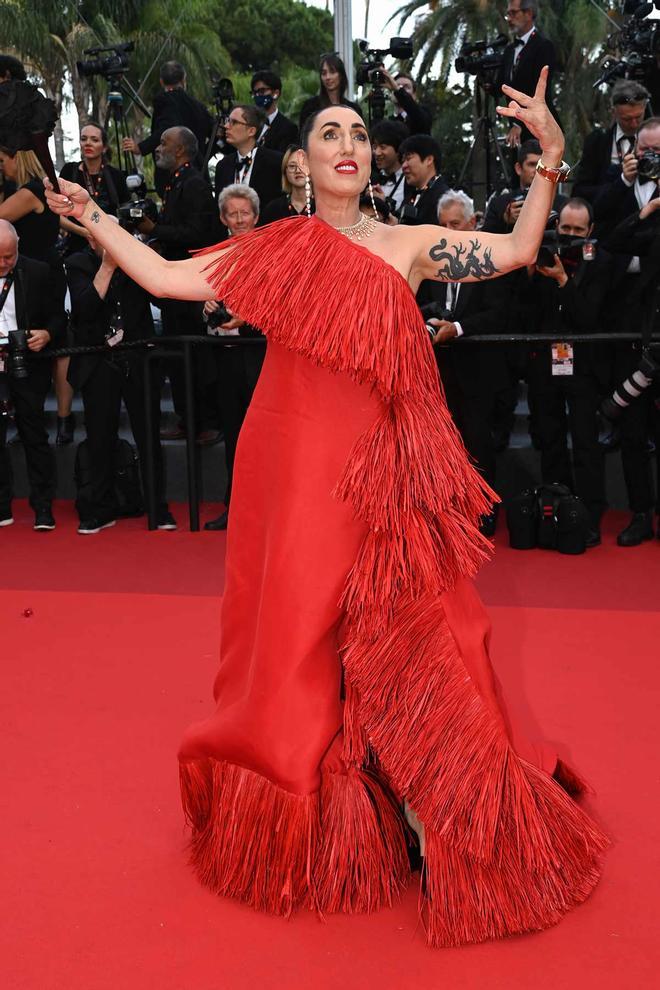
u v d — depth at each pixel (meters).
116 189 7.41
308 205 2.52
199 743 2.53
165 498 6.38
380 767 2.51
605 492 6.36
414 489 2.34
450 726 2.31
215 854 2.49
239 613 2.53
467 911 2.30
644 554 5.46
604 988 2.16
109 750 3.24
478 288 5.71
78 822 2.83
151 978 2.21
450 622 2.35
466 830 2.28
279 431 2.42
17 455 7.16
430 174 6.52
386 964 2.25
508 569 5.23
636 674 3.74
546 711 3.44
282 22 33.91
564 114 21.58
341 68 7.32
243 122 7.20
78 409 7.51
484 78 7.72
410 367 2.35
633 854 2.62
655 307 5.43
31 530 6.28
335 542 2.36
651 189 6.00
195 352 6.58
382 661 2.33
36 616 4.55
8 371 6.03
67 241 7.46
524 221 2.46
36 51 21.17
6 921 2.41
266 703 2.38
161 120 8.45
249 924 2.39
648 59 6.96
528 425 6.92
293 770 2.36
